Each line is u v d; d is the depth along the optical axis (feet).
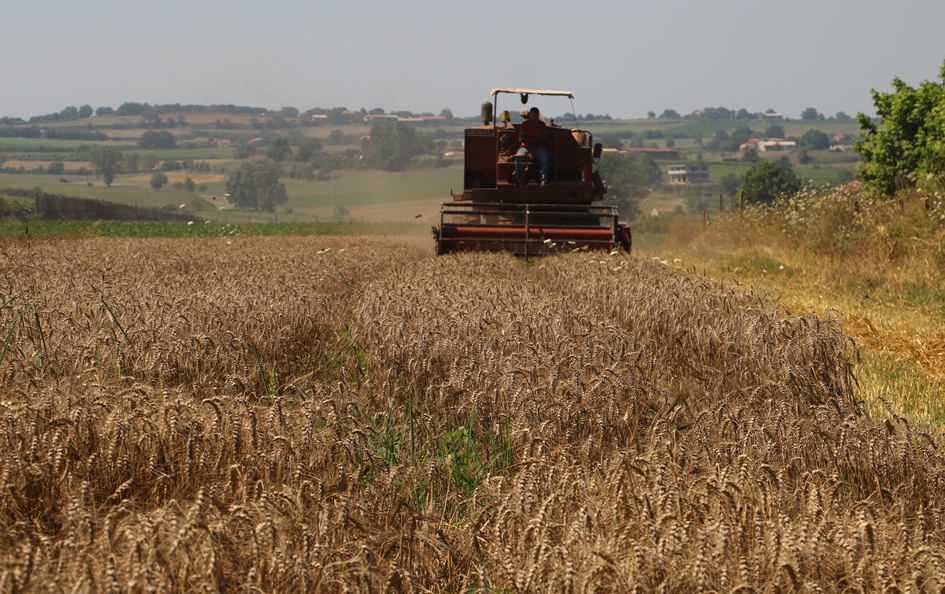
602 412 33.91
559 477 26.73
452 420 37.65
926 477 29.94
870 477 30.09
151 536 19.81
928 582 21.34
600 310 56.80
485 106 112.47
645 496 24.00
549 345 43.32
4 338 41.81
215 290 56.95
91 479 25.29
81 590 17.80
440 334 43.01
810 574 21.06
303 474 26.94
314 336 49.98
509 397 36.32
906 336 65.26
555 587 20.22
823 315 72.74
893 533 24.21
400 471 31.32
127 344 40.19
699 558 20.06
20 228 207.31
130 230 221.05
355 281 77.97
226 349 41.27
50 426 26.66
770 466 27.55
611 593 19.94
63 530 21.81
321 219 643.04
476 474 32.71
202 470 26.58
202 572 19.76
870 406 44.39
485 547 26.00
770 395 38.24
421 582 24.62
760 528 22.57
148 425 27.94
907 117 147.84
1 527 21.48
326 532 23.09
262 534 21.03
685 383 43.75
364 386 43.24
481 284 62.69
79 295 54.95
